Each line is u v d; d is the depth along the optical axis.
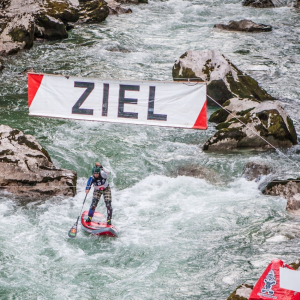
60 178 33.22
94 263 25.62
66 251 26.64
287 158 39.12
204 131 44.62
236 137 40.28
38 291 23.05
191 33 78.81
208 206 31.75
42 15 71.94
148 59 65.25
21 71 58.44
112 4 92.25
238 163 37.84
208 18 89.00
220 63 51.91
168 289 23.30
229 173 36.50
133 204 32.19
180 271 24.80
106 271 24.89
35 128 43.59
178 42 73.75
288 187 32.78
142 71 59.91
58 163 37.03
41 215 30.27
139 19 87.88
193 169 36.97
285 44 72.00
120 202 32.41
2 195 32.09
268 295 19.31
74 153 38.94
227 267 25.03
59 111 31.42
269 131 40.81
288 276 19.06
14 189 32.34
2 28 66.44
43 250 26.59
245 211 30.92
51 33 72.44
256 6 97.56
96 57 65.31
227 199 32.69
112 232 27.92
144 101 30.41
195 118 30.19
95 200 28.58
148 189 34.34
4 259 25.48
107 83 30.41
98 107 30.97
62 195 32.62
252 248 26.77
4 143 34.38
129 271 24.91
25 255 25.98
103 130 44.28
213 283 23.72
